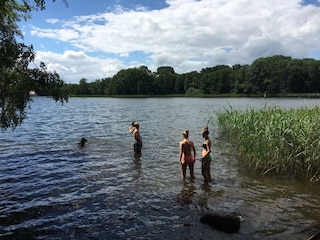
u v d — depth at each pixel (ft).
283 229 25.62
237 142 57.26
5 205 30.73
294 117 48.34
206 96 435.53
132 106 227.81
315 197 33.22
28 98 31.37
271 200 32.30
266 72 362.33
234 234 24.75
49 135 77.77
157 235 24.71
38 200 32.17
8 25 31.40
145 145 64.08
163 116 135.74
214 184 37.63
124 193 34.37
